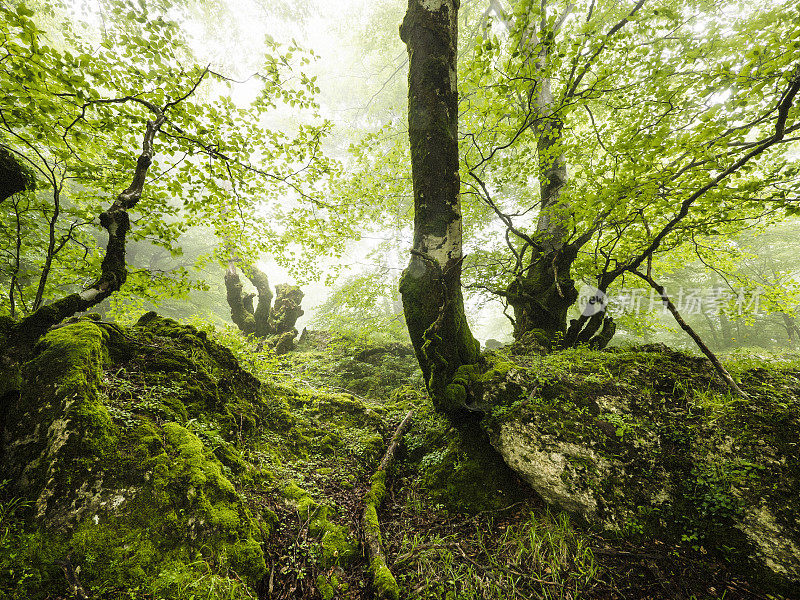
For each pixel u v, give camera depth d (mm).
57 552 2008
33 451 2328
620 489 3443
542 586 2898
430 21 4637
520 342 6543
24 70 3100
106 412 2709
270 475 3779
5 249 4539
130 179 4590
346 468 4559
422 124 4715
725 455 3338
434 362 5070
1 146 3281
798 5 4191
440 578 3033
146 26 3914
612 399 4121
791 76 3553
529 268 7668
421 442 5129
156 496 2484
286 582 2721
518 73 4789
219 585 2250
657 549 3070
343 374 9258
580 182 7695
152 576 2125
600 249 6375
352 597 2789
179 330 4477
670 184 4594
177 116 4359
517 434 4055
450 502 4094
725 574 2787
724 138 3918
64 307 3057
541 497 3863
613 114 6176
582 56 5211
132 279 4781
